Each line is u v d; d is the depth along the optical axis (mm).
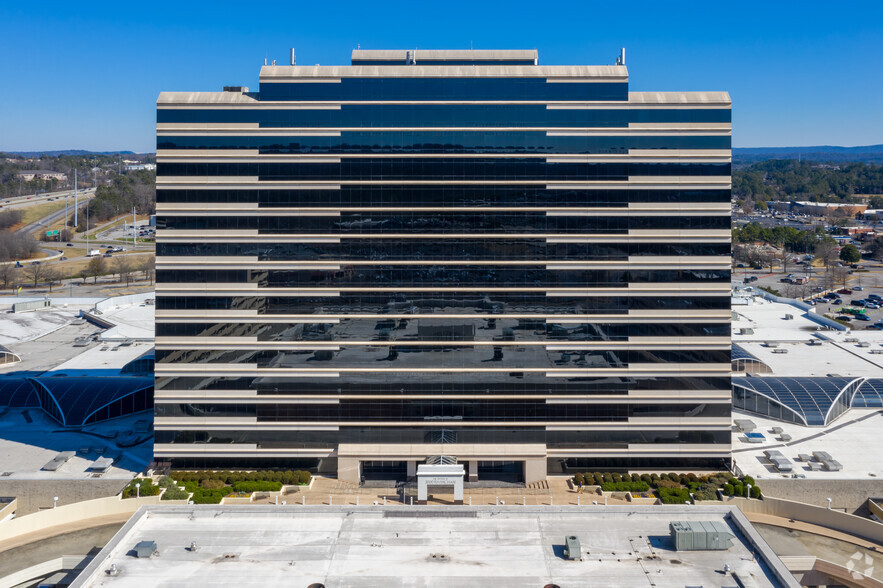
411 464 133625
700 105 130375
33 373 195875
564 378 132875
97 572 91188
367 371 132375
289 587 89062
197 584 89688
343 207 131250
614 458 134375
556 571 92625
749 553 96938
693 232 131500
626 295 132375
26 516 119875
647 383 133125
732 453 142875
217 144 130250
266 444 133750
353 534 101562
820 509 122375
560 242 131750
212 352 132250
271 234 131125
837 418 161500
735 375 179500
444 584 89750
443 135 130875
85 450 144375
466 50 137750
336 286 131875
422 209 131250
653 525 104375
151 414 166625
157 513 106562
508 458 132250
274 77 130000
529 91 130625
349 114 130500
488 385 132500
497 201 131375
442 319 132000
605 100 130500
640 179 131250
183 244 131000
